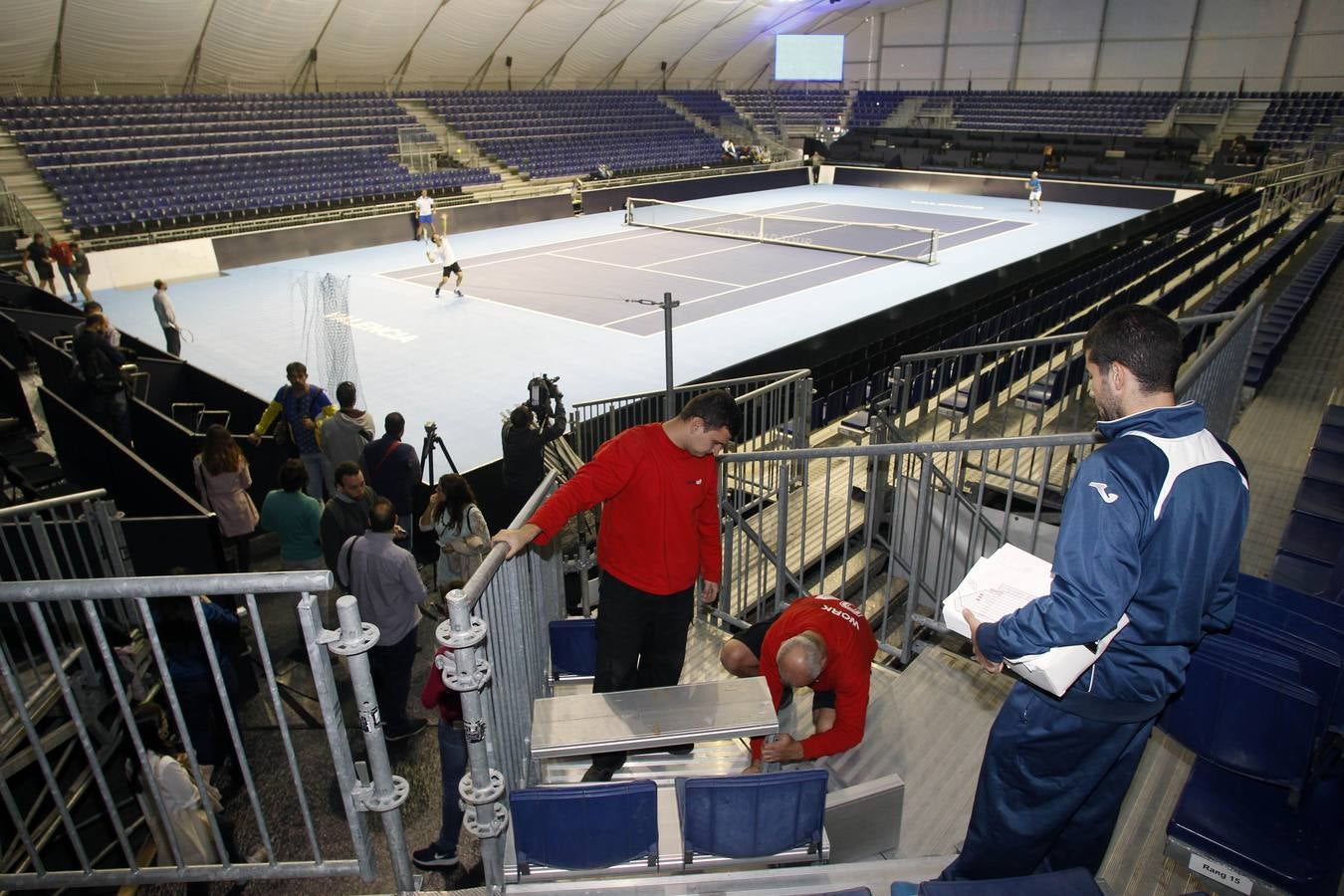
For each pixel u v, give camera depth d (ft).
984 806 7.32
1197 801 8.95
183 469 28.17
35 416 34.94
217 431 21.84
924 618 13.62
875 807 9.20
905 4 136.46
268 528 19.83
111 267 58.70
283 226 71.46
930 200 102.01
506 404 37.86
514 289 58.23
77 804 13.79
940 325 50.08
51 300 46.34
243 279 61.31
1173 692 6.36
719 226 83.87
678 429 9.23
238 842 12.53
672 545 9.61
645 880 8.20
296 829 12.87
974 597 6.84
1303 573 13.32
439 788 13.74
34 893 12.95
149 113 79.15
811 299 55.52
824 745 9.70
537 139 105.29
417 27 96.48
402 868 8.09
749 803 8.00
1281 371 27.96
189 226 67.92
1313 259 40.55
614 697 8.23
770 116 139.44
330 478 26.18
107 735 14.70
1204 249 58.54
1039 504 12.01
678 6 114.21
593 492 9.04
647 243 75.77
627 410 31.96
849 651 9.97
